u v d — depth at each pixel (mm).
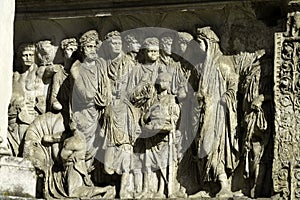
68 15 11016
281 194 9789
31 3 11125
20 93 11172
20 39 11367
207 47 10492
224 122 10289
